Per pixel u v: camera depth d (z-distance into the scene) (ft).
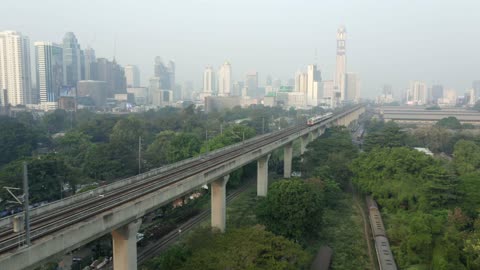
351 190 408.26
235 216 313.94
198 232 215.92
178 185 209.46
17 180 304.71
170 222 297.53
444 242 222.07
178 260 194.70
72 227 142.31
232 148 365.40
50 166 327.67
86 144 519.60
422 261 225.56
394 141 511.81
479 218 258.78
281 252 189.78
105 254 243.60
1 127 539.29
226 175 272.92
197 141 479.00
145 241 262.47
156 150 511.40
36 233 135.74
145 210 182.80
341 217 324.19
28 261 125.18
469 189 296.92
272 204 258.37
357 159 406.82
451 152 587.27
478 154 426.92
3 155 497.05
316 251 252.42
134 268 182.70
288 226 249.75
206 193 381.60
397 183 333.42
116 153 419.74
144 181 221.46
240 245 189.47
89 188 308.40
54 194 325.42
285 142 428.56
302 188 264.11
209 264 175.11
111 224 160.97
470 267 203.51
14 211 294.25
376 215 307.17
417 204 310.86
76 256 249.55
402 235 254.88
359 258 245.65
